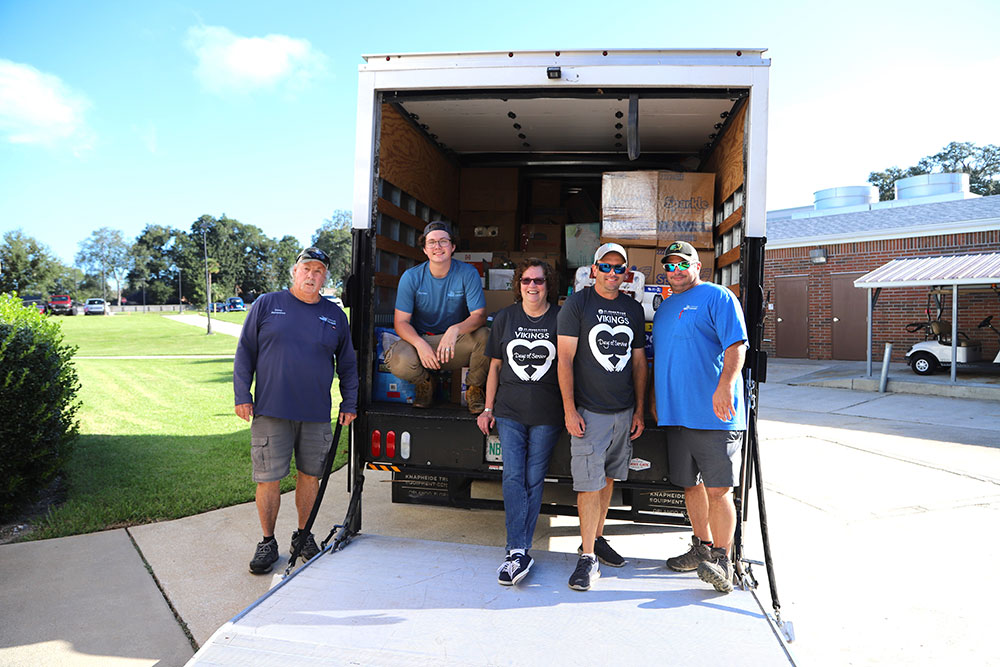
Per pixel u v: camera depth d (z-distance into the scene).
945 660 2.82
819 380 12.83
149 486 5.18
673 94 3.49
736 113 4.00
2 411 4.21
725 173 4.32
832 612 3.27
